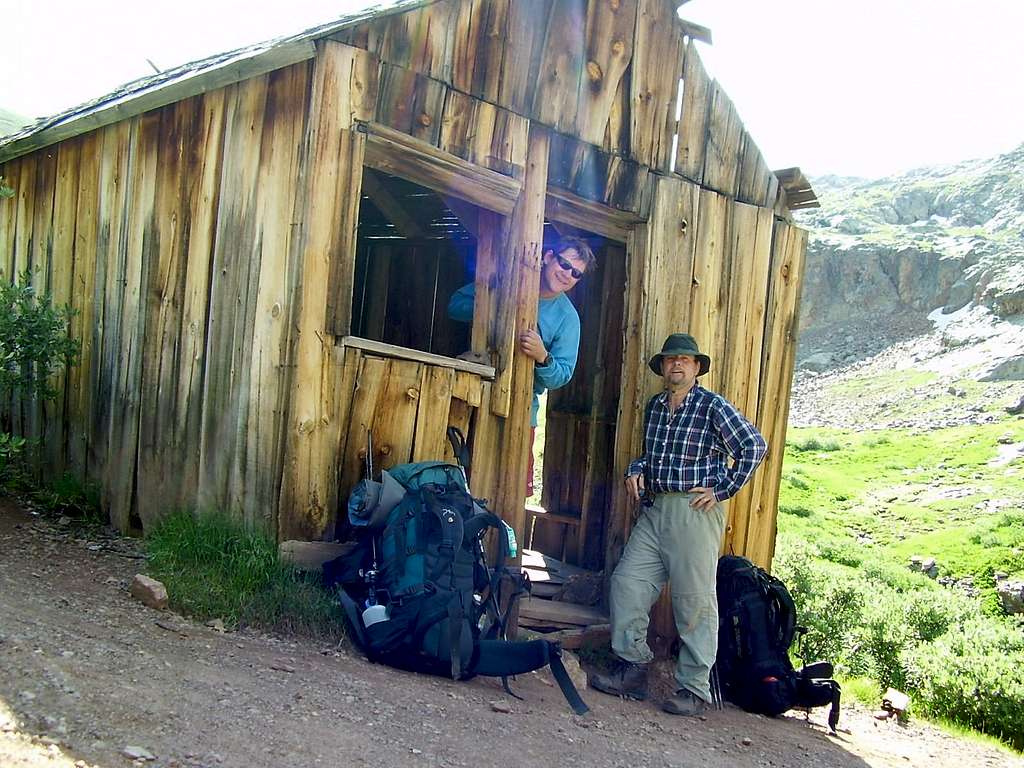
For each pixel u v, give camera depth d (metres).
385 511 4.57
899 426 37.69
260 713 3.25
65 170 6.16
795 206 7.17
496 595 4.73
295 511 4.62
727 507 6.65
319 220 4.63
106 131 5.84
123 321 5.59
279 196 4.75
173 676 3.39
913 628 9.95
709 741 4.73
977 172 98.56
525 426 5.54
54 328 5.60
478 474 5.35
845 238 75.25
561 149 5.68
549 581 6.52
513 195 5.39
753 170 6.83
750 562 5.93
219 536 4.71
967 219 89.25
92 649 3.44
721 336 6.59
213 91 5.16
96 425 5.73
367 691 3.81
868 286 69.25
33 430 6.28
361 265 8.62
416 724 3.59
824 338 66.88
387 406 4.93
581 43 5.75
